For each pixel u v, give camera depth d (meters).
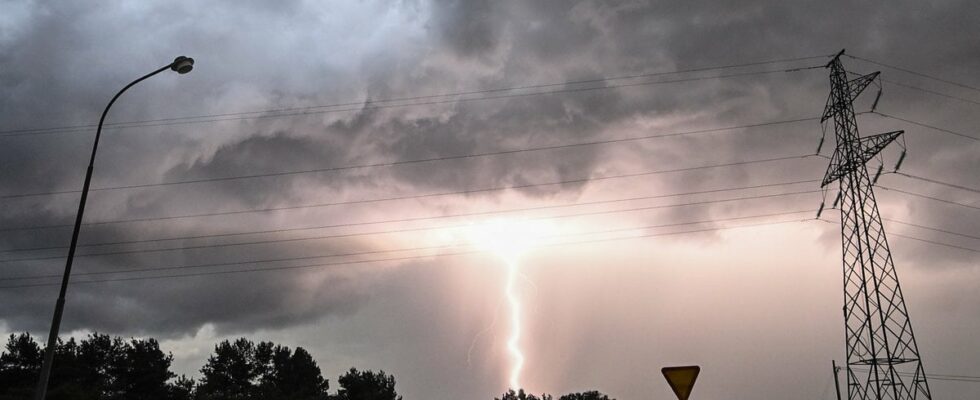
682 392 15.23
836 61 61.78
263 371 105.50
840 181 59.66
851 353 55.97
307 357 106.31
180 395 90.12
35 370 83.94
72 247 25.64
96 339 92.88
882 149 58.09
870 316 55.03
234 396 90.69
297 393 95.06
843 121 59.88
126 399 86.31
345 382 100.25
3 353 84.38
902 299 54.09
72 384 77.06
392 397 103.12
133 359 90.94
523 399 127.81
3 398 68.50
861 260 56.44
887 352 53.44
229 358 103.00
